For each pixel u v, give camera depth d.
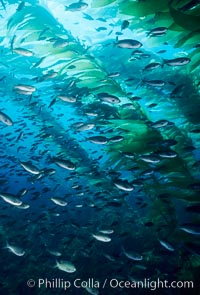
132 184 2.03
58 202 2.35
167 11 1.08
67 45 1.82
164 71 2.42
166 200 1.85
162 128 2.30
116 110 1.98
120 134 1.82
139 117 1.84
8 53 2.59
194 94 2.23
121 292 2.68
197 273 1.89
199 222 1.65
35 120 3.59
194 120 2.12
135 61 2.52
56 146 3.63
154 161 1.75
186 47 1.27
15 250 2.40
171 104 2.43
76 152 3.59
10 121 1.91
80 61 1.81
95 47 2.61
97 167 3.34
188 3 0.97
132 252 2.14
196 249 1.47
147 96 2.52
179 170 1.70
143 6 1.10
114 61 2.52
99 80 1.82
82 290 3.04
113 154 2.02
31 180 3.13
